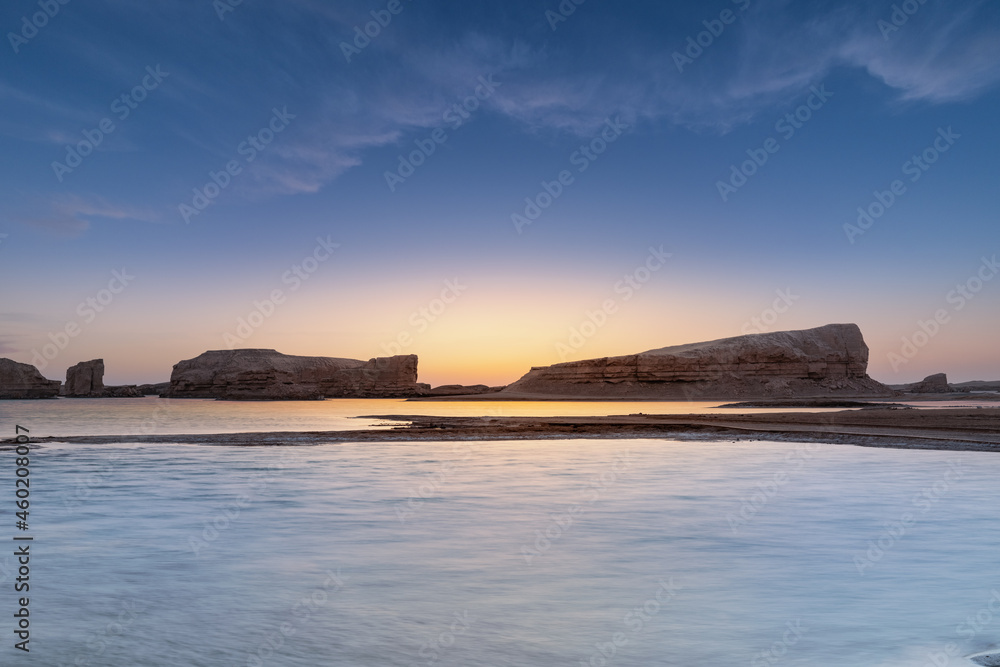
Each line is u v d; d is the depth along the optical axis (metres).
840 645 6.19
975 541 10.67
